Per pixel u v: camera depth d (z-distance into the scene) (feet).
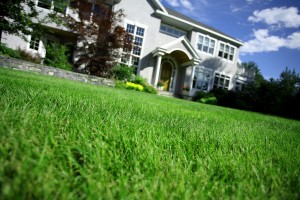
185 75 64.28
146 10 57.31
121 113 5.82
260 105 61.41
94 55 43.14
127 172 2.36
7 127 2.67
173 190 2.01
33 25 23.76
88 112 4.95
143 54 57.88
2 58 28.66
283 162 3.42
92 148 2.67
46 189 1.57
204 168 2.80
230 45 71.56
